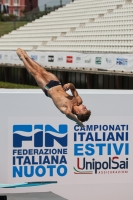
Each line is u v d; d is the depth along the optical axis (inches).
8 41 1617.9
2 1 3496.6
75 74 1080.8
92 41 1155.3
